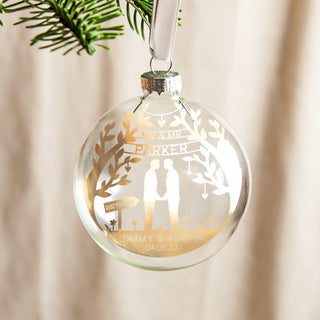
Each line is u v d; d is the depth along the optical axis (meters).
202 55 0.87
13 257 0.98
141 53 0.87
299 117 0.89
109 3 0.39
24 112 0.91
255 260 0.97
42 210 0.96
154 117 0.35
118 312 1.00
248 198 0.37
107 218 0.35
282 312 0.98
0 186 0.94
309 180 0.92
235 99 0.89
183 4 0.85
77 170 0.37
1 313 1.02
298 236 0.95
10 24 0.86
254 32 0.86
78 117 0.91
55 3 0.34
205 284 0.98
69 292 1.00
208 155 0.35
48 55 0.88
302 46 0.86
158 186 0.34
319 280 0.97
